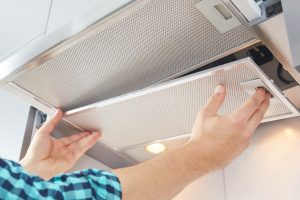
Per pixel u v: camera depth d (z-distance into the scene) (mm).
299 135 1210
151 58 927
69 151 1146
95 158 1514
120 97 1012
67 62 979
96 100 1123
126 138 1258
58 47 927
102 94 1094
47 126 1133
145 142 1262
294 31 587
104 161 1535
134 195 601
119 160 1531
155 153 1459
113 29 855
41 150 1086
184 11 790
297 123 1231
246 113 794
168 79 989
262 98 852
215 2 754
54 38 925
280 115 1027
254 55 945
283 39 814
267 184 1211
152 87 943
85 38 888
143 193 611
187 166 691
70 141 1173
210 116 783
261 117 833
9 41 1355
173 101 995
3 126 1439
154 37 864
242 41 848
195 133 768
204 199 1338
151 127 1156
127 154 1488
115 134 1238
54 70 1013
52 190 526
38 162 1069
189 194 1387
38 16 1203
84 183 556
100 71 996
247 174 1271
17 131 1378
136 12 803
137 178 624
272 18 771
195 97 958
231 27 811
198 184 1383
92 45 910
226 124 764
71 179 557
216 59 902
